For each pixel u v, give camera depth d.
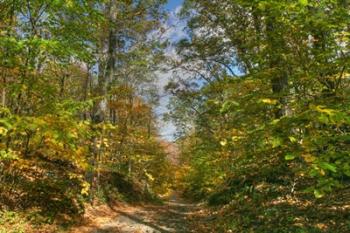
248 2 5.97
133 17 17.45
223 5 15.36
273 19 5.98
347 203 9.36
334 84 5.83
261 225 10.17
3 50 8.40
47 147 10.58
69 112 8.42
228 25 15.24
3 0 8.78
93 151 15.90
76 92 18.97
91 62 10.49
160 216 16.33
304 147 4.56
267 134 4.94
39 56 9.45
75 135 7.74
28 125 7.10
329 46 5.70
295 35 5.72
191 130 27.25
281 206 10.97
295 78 5.81
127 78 23.83
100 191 18.06
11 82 9.48
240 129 7.43
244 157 6.71
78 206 13.81
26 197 11.75
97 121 16.08
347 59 5.32
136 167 30.92
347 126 5.46
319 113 4.49
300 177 12.73
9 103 9.70
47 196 12.75
